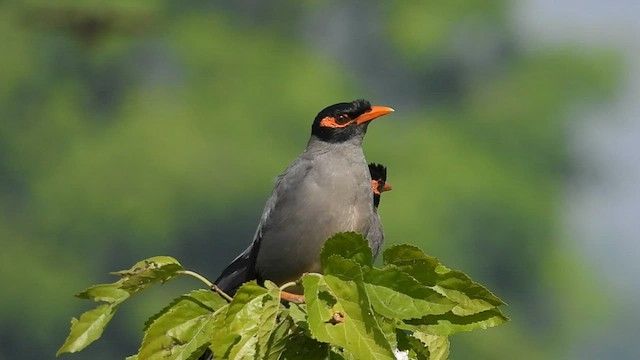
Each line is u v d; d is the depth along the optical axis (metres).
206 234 33.00
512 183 36.38
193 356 5.44
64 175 33.34
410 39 39.03
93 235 32.81
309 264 7.37
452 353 32.88
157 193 32.94
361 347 5.07
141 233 32.75
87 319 5.54
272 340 5.33
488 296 5.34
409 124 37.84
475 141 38.06
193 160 33.25
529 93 38.78
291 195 7.33
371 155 35.69
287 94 35.84
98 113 35.41
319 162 7.36
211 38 36.25
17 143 33.88
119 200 33.03
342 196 7.29
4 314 31.94
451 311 5.37
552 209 36.03
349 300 5.11
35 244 32.84
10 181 33.66
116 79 35.78
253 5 37.69
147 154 33.34
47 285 32.12
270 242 7.41
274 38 37.56
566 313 35.69
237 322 5.24
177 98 35.53
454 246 34.34
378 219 7.49
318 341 5.33
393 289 5.21
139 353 5.39
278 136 35.12
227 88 35.88
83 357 30.41
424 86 39.62
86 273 32.62
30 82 34.81
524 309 35.41
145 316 30.23
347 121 7.44
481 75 39.59
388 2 39.62
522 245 35.34
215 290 5.53
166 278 5.54
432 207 34.25
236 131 34.56
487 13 39.44
